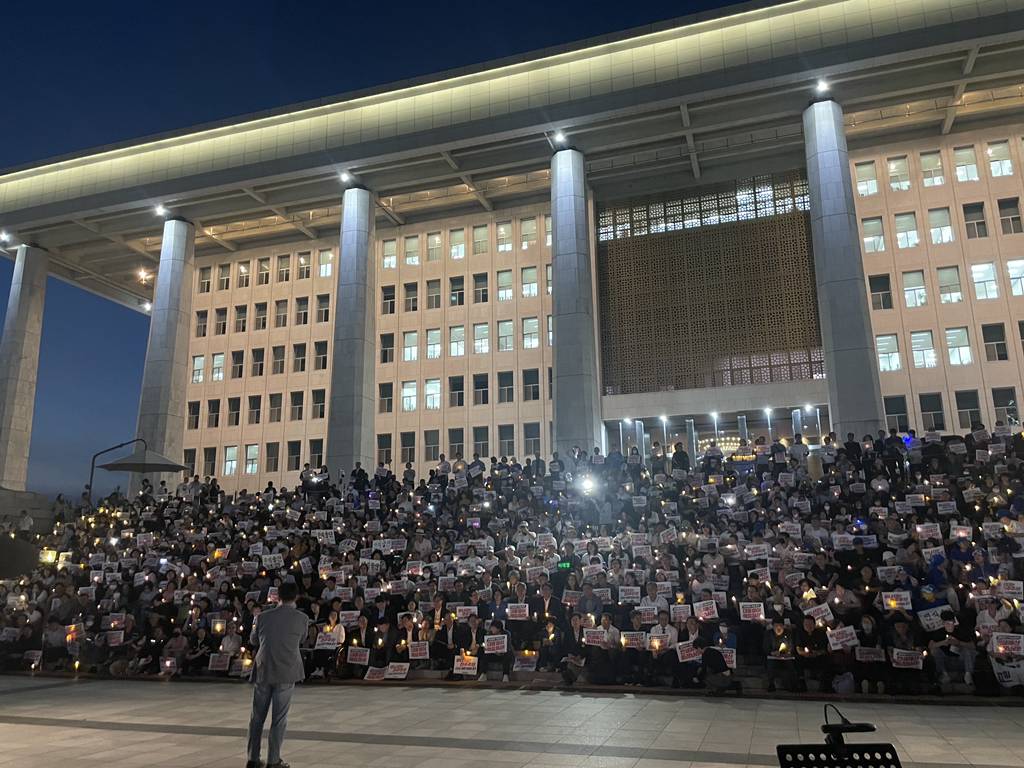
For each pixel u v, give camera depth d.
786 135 36.84
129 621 17.81
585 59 33.47
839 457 21.12
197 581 18.55
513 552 17.66
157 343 39.09
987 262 36.66
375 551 18.19
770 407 37.59
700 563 15.47
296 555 19.31
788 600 14.18
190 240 41.38
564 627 15.04
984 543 15.89
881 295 37.91
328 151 36.59
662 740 9.52
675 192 42.19
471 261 46.16
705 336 40.09
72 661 18.08
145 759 8.78
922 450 20.70
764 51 30.78
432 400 45.09
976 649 12.71
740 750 8.90
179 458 38.78
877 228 38.44
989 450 19.31
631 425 40.34
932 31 28.89
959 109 36.53
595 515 21.03
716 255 40.75
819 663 13.19
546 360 43.41
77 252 46.62
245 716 11.84
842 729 4.34
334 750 9.11
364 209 37.62
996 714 11.13
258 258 50.72
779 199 40.25
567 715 11.39
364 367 35.66
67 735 10.34
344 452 34.19
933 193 37.84
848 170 30.66
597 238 43.03
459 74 34.84
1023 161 36.88
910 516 16.98
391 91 35.84
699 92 31.45
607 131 34.16
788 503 18.80
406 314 46.72
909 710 11.56
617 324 41.72
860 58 29.67
